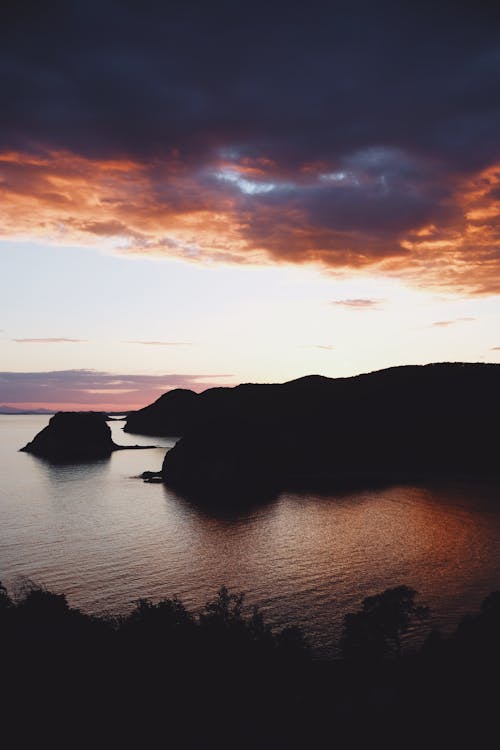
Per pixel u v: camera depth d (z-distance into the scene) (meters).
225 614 49.03
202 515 126.81
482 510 125.06
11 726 30.52
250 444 187.12
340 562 86.06
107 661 38.84
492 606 49.66
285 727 33.84
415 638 56.25
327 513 126.06
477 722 32.97
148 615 46.16
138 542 101.12
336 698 38.91
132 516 126.38
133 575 80.94
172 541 101.69
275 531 108.88
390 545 95.75
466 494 147.62
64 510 134.25
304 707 36.97
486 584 74.12
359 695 39.38
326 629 60.06
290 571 81.88
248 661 42.00
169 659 40.16
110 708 33.41
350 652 50.34
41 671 36.19
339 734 32.97
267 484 172.88
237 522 118.38
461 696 36.34
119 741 30.66
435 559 86.44
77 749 29.48
